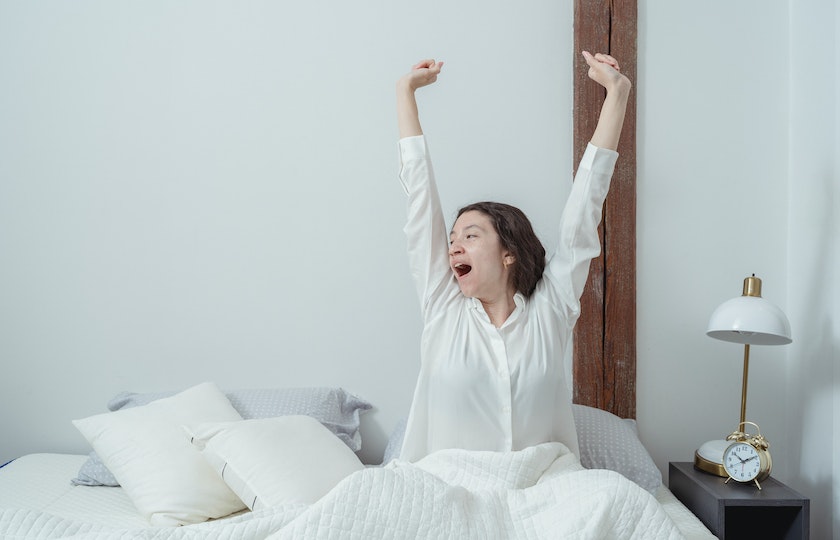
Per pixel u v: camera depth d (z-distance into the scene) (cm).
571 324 204
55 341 272
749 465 217
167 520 191
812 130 255
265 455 195
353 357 269
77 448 272
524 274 198
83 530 155
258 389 263
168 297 271
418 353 269
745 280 230
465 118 268
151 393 260
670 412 268
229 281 271
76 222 272
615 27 262
